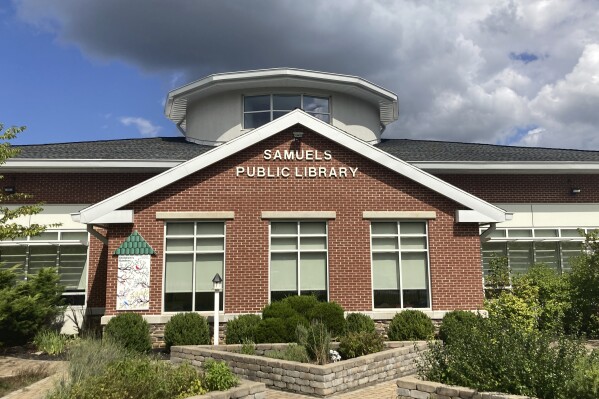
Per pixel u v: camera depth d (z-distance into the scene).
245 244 16.05
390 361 11.98
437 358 9.45
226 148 16.30
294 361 11.40
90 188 20.48
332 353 12.11
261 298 15.82
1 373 11.73
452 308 16.22
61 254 19.97
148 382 8.49
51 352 14.31
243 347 12.93
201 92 24.64
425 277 16.52
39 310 15.80
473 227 16.78
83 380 8.77
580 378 7.60
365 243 16.42
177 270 15.79
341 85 24.28
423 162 21.25
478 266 16.58
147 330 14.50
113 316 14.69
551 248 22.64
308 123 16.78
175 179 15.91
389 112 27.94
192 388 8.78
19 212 14.13
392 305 16.28
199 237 16.02
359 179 16.75
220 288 14.65
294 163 16.66
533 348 8.63
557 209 22.70
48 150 21.66
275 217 16.23
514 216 22.45
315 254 16.38
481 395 7.98
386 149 24.67
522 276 18.61
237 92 24.50
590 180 23.11
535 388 7.98
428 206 16.75
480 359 8.71
